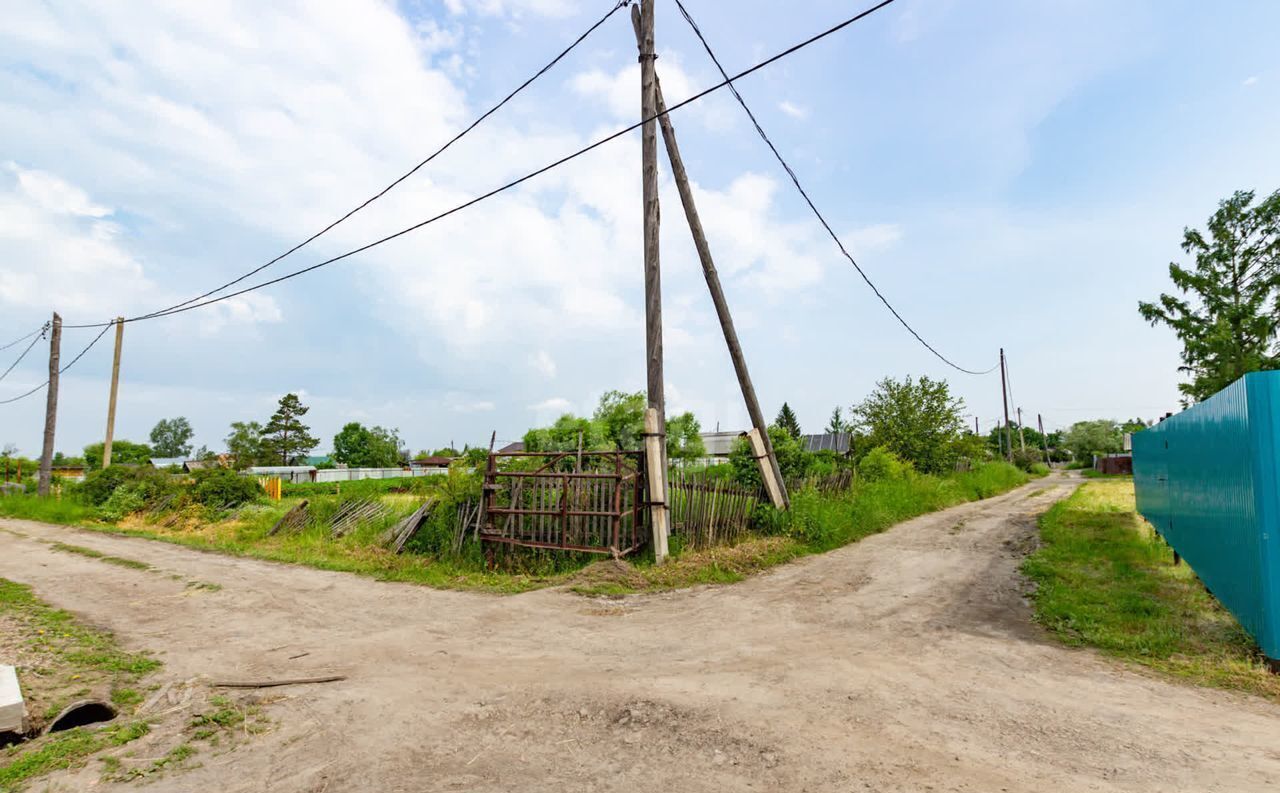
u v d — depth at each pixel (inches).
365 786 130.7
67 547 530.0
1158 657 214.4
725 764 137.7
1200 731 154.6
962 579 350.0
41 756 143.3
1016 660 212.7
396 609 302.2
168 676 206.1
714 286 473.4
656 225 432.8
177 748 149.5
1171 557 396.2
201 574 399.9
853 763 136.7
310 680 197.8
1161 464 403.5
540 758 142.9
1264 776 130.7
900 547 470.6
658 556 380.5
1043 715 164.2
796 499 514.0
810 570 384.2
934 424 1103.0
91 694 187.9
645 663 212.5
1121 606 274.1
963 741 148.1
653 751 145.2
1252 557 211.0
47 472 987.3
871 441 1146.0
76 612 301.1
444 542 437.7
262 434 3009.4
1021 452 2308.1
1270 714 166.6
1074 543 447.2
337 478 2445.9
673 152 471.8
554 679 196.1
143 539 595.2
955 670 201.9
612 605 304.0
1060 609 270.5
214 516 721.6
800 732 153.3
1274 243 887.1
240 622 280.2
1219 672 198.7
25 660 220.2
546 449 501.0
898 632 249.4
